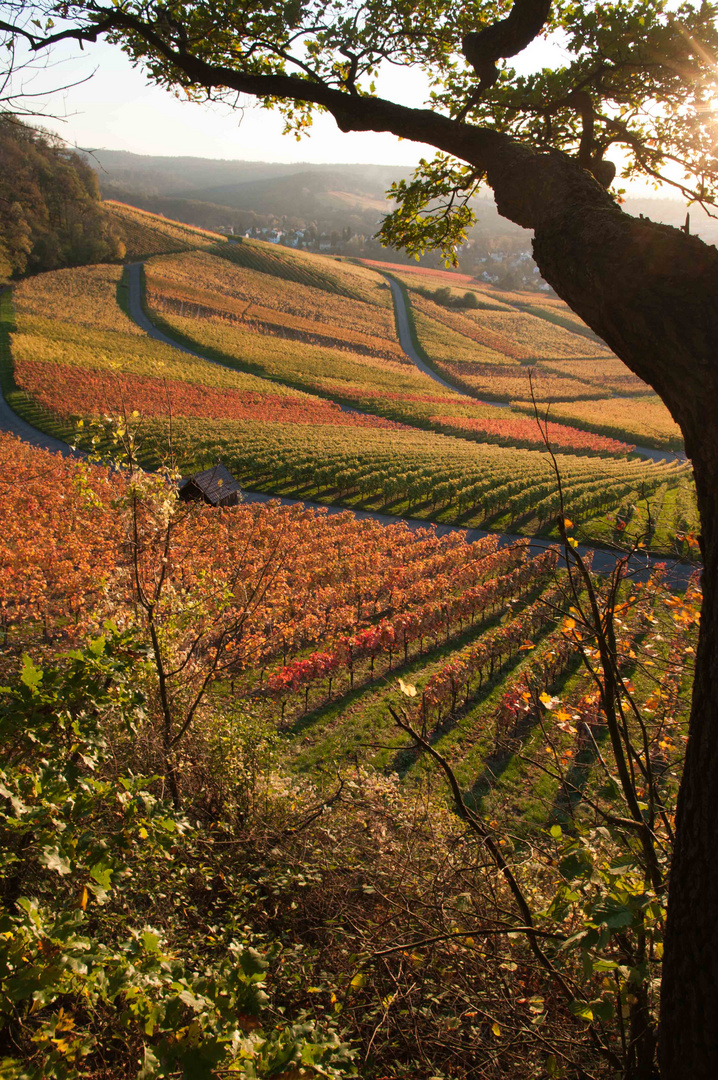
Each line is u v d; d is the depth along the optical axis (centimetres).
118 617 529
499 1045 251
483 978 278
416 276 16525
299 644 1797
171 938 308
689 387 167
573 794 1010
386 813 408
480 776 1108
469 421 6662
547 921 296
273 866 399
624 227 192
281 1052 190
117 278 10556
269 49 387
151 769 445
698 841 171
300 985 299
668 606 385
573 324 14100
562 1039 247
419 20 379
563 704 366
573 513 3142
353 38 371
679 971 175
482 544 2577
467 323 13000
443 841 358
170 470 554
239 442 4716
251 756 535
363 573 2364
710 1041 165
